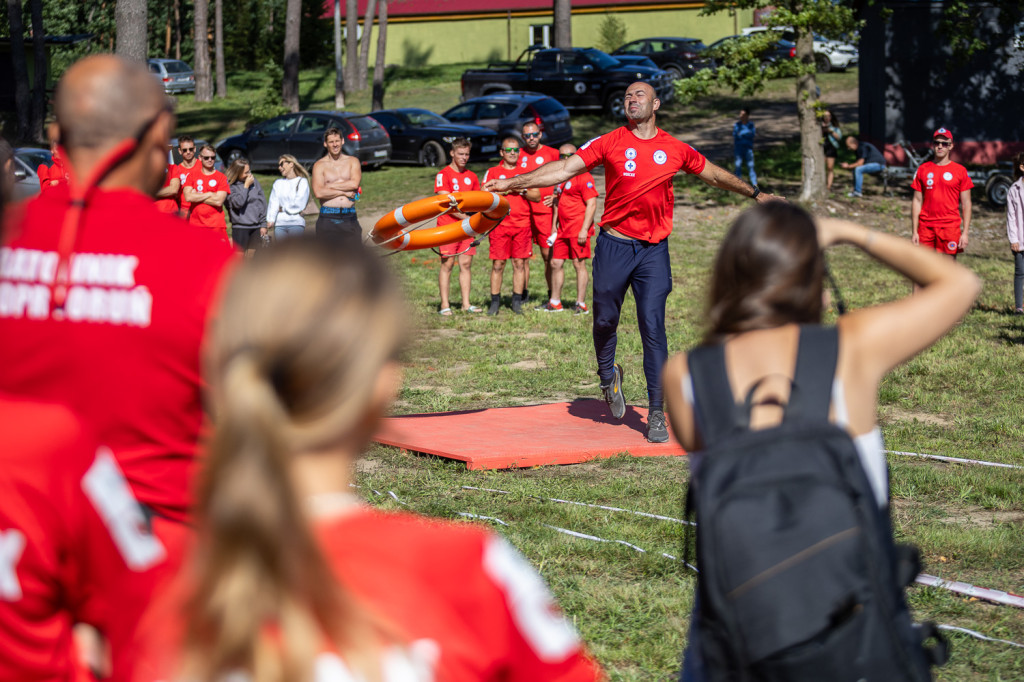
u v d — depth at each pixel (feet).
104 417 8.30
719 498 7.38
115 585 7.19
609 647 15.40
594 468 25.14
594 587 17.35
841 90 133.18
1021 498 22.43
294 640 4.32
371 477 23.94
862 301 46.85
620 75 117.08
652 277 26.32
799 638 7.01
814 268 8.24
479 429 27.99
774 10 75.77
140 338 8.20
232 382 4.54
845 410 7.82
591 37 185.16
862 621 7.06
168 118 8.86
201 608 4.35
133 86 8.61
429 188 87.40
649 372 26.63
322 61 206.28
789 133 107.04
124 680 7.07
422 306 47.47
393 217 27.25
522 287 45.98
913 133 87.15
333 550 4.72
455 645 4.80
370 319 4.75
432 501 22.03
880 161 80.07
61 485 6.93
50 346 8.29
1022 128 85.51
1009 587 17.84
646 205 25.86
